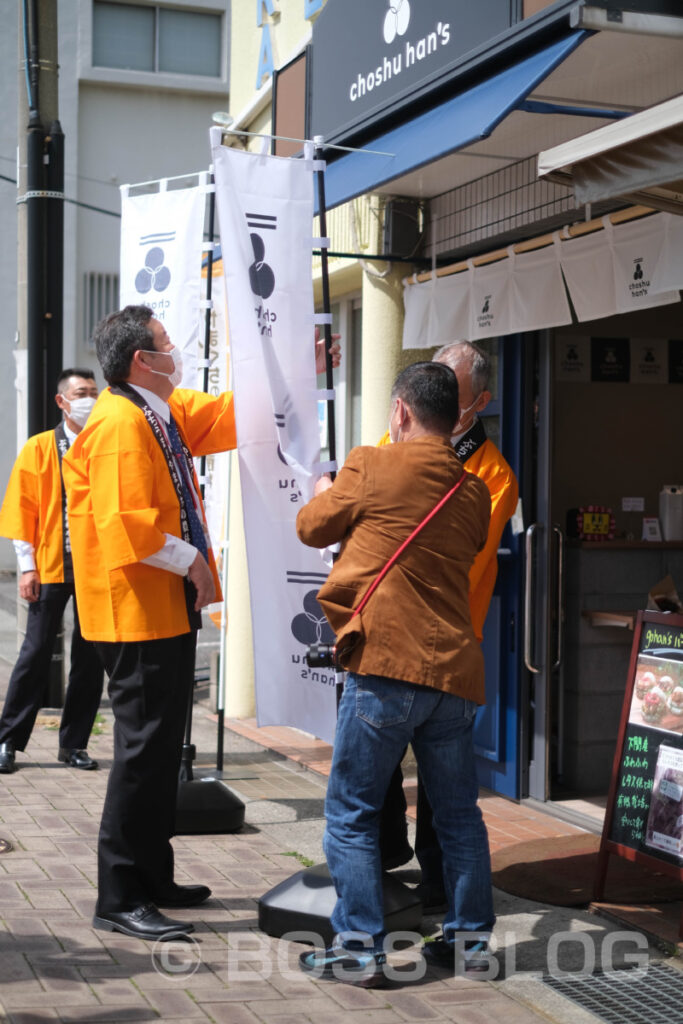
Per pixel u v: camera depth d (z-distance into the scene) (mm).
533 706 5848
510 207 5539
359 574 3547
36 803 5484
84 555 3967
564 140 5027
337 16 5910
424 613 3531
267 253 4363
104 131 17719
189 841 5031
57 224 7730
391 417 3820
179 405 4441
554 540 5863
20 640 8031
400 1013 3375
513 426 5891
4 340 17078
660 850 4109
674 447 6664
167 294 5512
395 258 6191
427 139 4582
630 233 4570
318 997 3459
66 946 3734
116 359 3961
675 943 3910
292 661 4645
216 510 6020
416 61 5082
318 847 4973
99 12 17594
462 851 3678
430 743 3637
